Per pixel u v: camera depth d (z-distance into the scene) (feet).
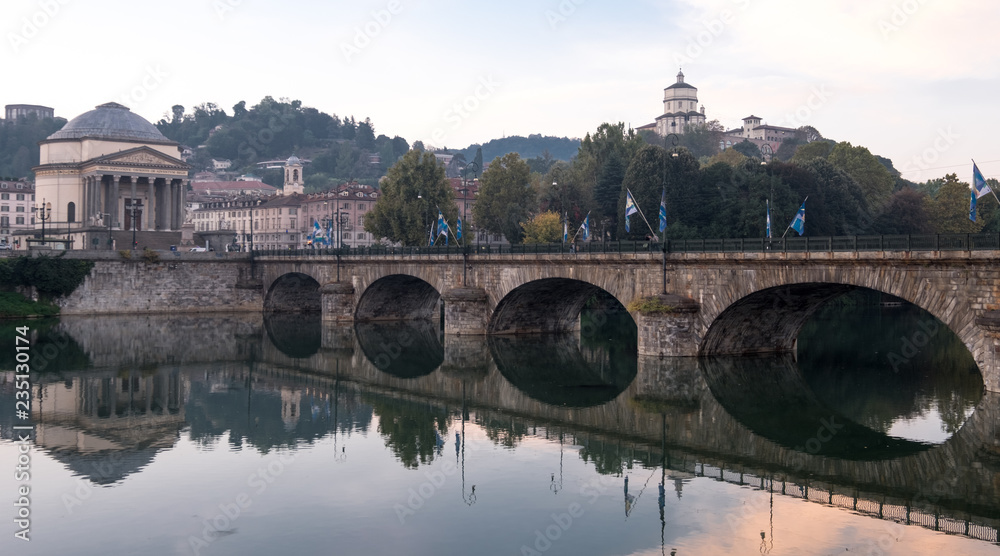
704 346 212.23
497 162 453.99
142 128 527.40
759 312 208.74
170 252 380.99
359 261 333.42
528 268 253.44
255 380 216.95
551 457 139.23
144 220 520.83
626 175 378.32
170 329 324.39
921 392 182.91
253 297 399.44
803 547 97.66
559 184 432.66
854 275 165.27
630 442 147.95
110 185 499.92
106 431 159.63
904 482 121.49
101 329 317.22
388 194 424.46
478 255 273.13
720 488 120.88
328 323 341.62
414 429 160.66
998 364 141.59
